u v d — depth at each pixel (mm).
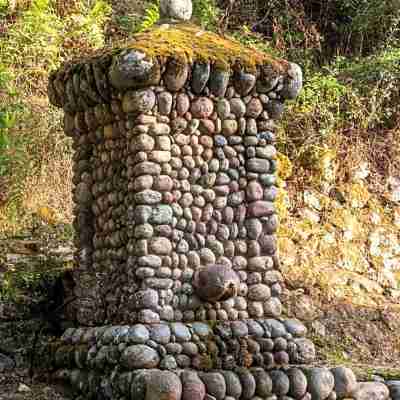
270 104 5996
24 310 6492
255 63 5883
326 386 5555
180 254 5633
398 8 10883
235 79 5824
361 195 9438
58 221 8078
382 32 11039
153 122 5594
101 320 5883
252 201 5898
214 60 5715
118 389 5199
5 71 9180
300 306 8039
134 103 5531
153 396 4984
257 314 5840
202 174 5762
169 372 5098
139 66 5438
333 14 11469
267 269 5918
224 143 5840
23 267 7000
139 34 5996
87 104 6023
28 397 5621
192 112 5715
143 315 5422
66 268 6836
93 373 5539
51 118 8930
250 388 5328
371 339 7969
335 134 9703
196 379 5133
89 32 10570
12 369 6090
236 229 5852
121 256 5777
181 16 6242
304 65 10719
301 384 5480
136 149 5570
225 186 5828
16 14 10547
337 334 7922
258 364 5641
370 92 10031
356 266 8883
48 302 6562
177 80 5570
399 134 10039
